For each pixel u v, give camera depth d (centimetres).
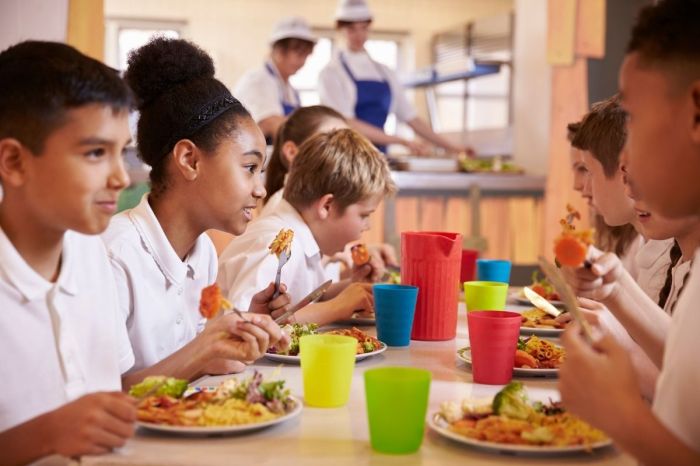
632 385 86
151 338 155
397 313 154
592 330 127
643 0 436
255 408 101
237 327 125
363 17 479
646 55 89
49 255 116
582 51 438
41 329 114
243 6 721
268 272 175
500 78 552
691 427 86
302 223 193
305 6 736
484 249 427
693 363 86
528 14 473
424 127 512
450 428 98
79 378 117
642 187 92
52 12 277
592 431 95
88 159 103
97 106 102
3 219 113
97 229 106
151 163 156
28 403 113
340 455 92
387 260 241
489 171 451
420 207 418
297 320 168
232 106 155
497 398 101
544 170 450
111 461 89
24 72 102
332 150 190
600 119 180
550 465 90
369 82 486
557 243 108
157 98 154
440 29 764
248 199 157
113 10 702
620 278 117
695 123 86
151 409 100
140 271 153
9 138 102
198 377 130
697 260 92
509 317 126
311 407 112
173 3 710
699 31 86
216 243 255
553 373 130
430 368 136
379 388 92
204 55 158
